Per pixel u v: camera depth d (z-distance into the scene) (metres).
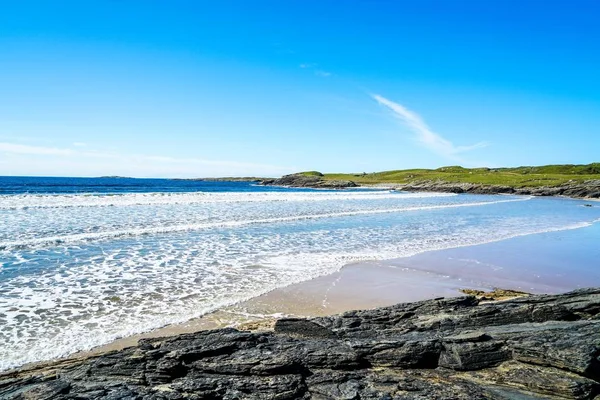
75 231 25.66
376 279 17.42
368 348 8.77
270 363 7.98
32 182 124.44
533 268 19.95
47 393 7.02
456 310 10.90
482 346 8.73
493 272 19.05
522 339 8.85
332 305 13.85
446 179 147.75
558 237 30.33
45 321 11.33
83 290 14.27
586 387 7.46
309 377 8.02
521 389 7.77
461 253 23.25
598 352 8.09
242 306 13.30
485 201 77.19
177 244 23.28
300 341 9.11
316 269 18.70
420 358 8.67
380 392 7.55
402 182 170.00
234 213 39.94
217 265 18.72
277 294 14.75
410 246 25.09
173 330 11.09
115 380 7.70
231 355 8.31
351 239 27.12
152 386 7.57
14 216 31.12
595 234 32.25
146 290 14.55
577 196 100.25
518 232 32.47
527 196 105.06
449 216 44.22
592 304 10.77
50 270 16.73
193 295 14.20
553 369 8.07
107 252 20.48
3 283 14.72
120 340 10.30
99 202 43.84
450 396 7.43
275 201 58.72
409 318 10.68
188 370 8.02
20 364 8.82
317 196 74.69
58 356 9.28
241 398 7.38
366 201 67.12
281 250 22.72
